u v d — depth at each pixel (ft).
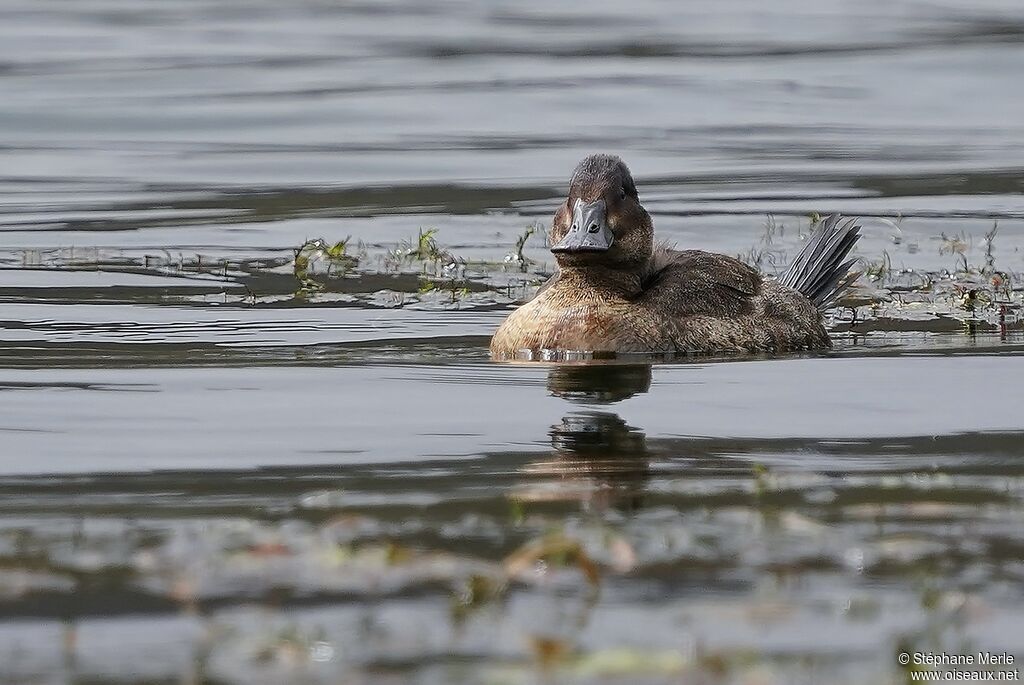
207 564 25.39
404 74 104.99
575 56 111.86
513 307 52.31
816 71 106.42
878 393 38.37
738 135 88.43
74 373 40.98
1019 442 33.01
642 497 29.07
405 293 54.39
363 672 21.42
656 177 77.56
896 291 55.06
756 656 21.84
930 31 119.24
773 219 67.87
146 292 53.98
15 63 106.63
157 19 127.24
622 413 36.29
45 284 55.16
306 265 58.44
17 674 21.34
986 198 71.72
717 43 116.78
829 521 27.43
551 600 23.95
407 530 27.07
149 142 87.15
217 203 72.08
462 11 133.69
